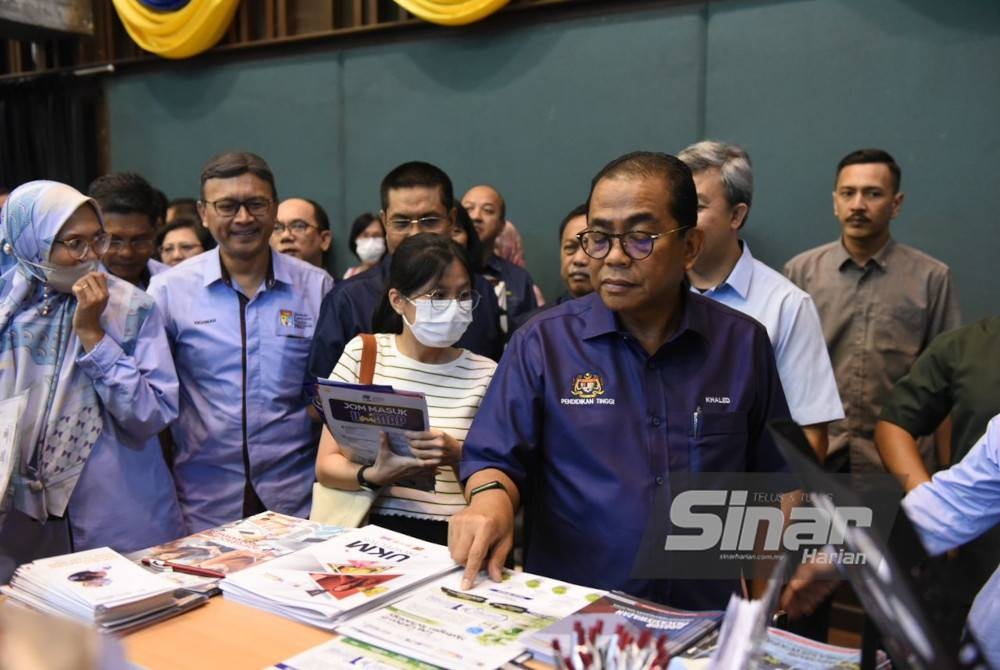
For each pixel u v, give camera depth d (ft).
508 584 4.06
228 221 6.87
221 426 7.06
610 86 12.44
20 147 19.13
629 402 4.42
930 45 10.00
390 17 14.53
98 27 17.81
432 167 7.37
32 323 5.54
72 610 3.69
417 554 4.41
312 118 15.51
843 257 9.32
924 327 9.03
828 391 6.02
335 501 5.70
